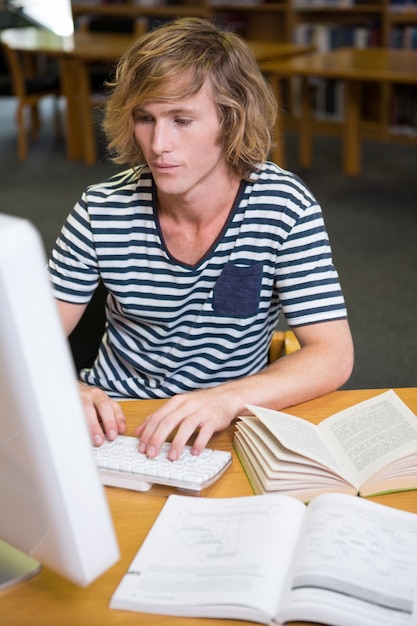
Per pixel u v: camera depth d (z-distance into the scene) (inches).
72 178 219.6
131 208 56.9
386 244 167.0
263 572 36.0
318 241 56.2
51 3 337.1
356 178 211.3
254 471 44.7
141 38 52.0
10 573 38.2
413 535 38.1
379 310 138.7
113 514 42.6
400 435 46.2
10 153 247.8
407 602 34.2
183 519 40.6
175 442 45.6
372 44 247.9
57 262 59.5
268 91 55.1
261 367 62.0
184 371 59.8
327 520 38.1
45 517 31.2
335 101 252.5
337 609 33.5
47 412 28.5
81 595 37.1
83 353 67.7
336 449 46.2
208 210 55.0
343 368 54.7
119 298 58.7
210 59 50.5
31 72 267.1
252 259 56.4
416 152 234.4
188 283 56.8
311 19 264.8
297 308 56.3
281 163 200.4
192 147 51.3
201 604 35.0
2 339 27.4
